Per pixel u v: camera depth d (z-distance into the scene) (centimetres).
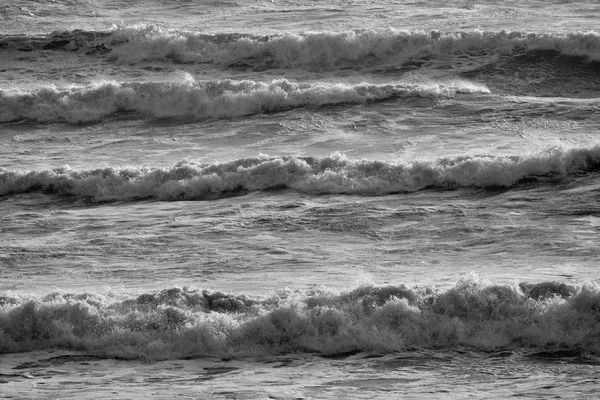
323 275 4016
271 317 3122
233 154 6769
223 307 3291
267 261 4297
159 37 9638
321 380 2725
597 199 4950
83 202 5584
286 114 7606
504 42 9038
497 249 4319
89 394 2598
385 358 2955
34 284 4053
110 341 3117
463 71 8775
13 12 11519
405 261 4219
